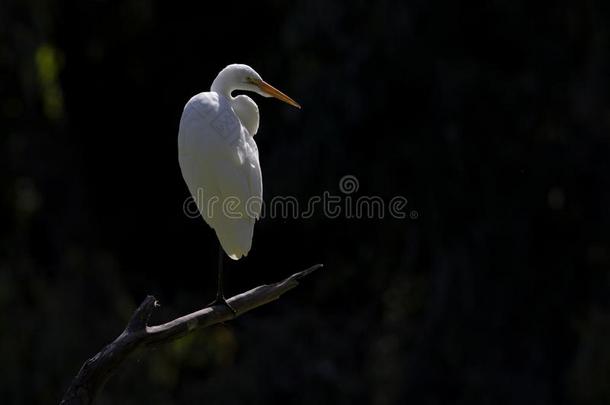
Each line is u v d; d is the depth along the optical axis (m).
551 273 15.28
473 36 15.07
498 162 14.83
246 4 16.80
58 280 14.12
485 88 14.69
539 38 14.77
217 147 6.80
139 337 5.75
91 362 5.66
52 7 15.55
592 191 14.94
